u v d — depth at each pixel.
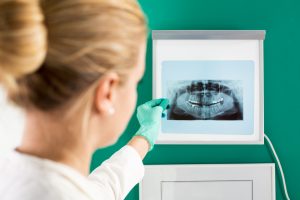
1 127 1.00
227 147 1.18
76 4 0.44
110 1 0.45
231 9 1.14
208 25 1.14
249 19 1.14
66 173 0.50
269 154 1.18
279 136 1.17
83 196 0.51
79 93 0.47
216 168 1.17
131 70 0.50
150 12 1.14
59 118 0.49
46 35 0.43
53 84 0.45
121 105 0.53
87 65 0.45
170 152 1.18
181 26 1.14
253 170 1.17
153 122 1.00
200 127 1.15
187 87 1.14
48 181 0.48
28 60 0.41
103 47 0.45
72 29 0.44
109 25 0.45
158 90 1.14
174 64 1.13
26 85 0.46
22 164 0.50
